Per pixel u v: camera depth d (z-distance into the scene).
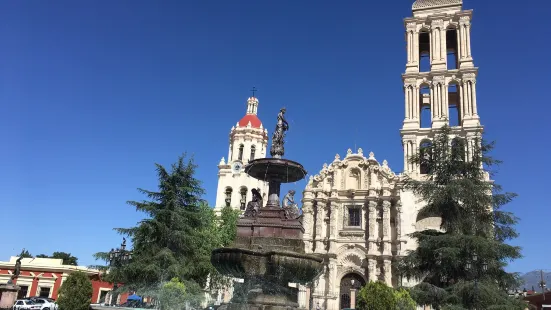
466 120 53.72
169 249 30.67
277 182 19.95
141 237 31.36
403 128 56.09
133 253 31.22
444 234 25.34
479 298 22.48
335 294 52.12
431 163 28.27
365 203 55.59
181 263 30.70
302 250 17.44
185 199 34.09
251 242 17.59
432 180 29.05
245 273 16.56
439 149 28.31
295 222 17.80
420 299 23.92
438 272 25.00
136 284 29.67
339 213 56.25
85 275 25.28
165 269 29.48
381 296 27.00
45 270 52.09
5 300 34.47
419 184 28.44
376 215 54.56
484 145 27.55
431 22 60.62
